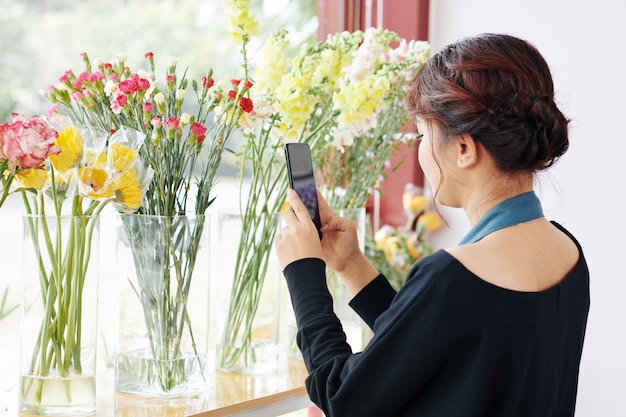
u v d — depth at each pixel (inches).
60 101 58.3
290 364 72.7
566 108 93.0
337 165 77.0
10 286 71.1
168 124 55.6
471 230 47.9
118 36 79.9
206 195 61.4
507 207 46.9
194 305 61.1
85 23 77.4
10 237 71.0
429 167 49.5
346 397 45.6
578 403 93.6
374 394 45.2
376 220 110.7
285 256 54.2
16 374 71.3
